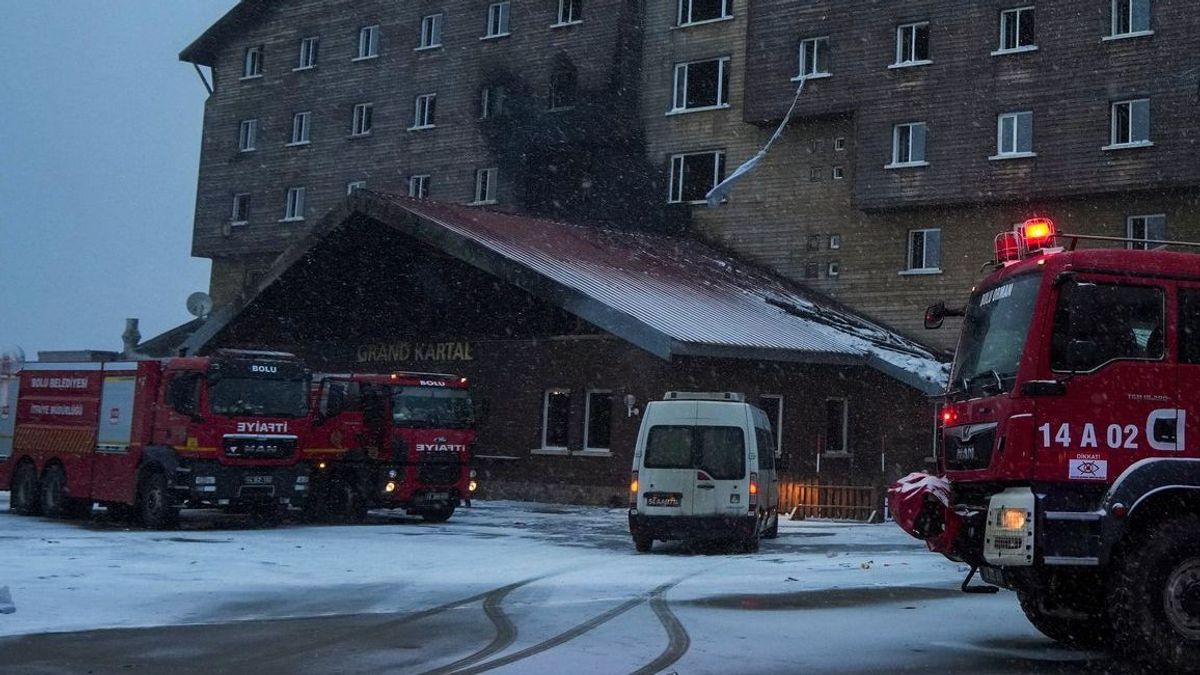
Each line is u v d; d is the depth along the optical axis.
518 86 45.72
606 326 27.95
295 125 52.56
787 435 31.66
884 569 16.41
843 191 39.12
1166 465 9.25
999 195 34.88
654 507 18.81
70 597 12.61
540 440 31.97
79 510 25.05
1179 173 32.03
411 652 9.68
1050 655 9.97
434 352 34.75
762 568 16.53
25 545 18.00
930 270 36.91
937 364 33.06
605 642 10.22
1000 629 11.28
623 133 43.19
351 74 50.84
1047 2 34.62
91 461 23.39
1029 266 10.08
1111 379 9.52
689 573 15.84
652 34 43.84
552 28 45.06
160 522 21.42
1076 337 9.48
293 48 52.81
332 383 24.00
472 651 9.74
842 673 8.92
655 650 9.82
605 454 30.42
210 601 12.66
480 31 47.16
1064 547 9.20
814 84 38.66
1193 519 9.32
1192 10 32.28
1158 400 9.54
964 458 10.20
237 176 53.84
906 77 36.84
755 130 41.19
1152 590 9.07
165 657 9.34
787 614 11.99
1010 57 35.09
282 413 22.23
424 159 48.16
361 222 33.47
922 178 36.25
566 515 27.30
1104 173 33.22
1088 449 9.41
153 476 21.75
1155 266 9.77
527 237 33.72
